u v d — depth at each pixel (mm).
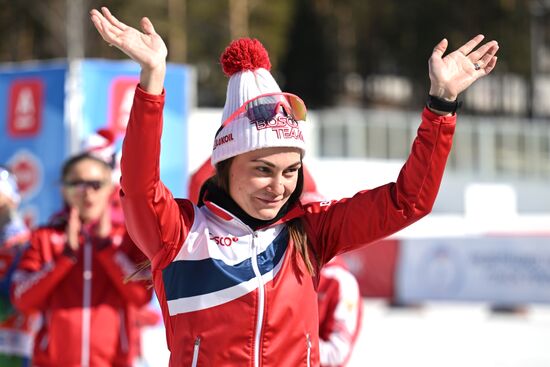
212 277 7016
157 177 6691
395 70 132250
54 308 11812
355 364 23266
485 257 33594
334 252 7523
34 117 22172
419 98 120250
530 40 115125
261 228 7160
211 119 42469
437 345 26062
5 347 13188
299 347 7078
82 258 11906
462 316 31719
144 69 6461
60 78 21656
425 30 113875
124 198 6738
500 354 24703
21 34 102438
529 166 66062
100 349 11781
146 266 7703
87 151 13492
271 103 6973
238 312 6949
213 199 7312
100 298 11891
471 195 43188
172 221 6922
